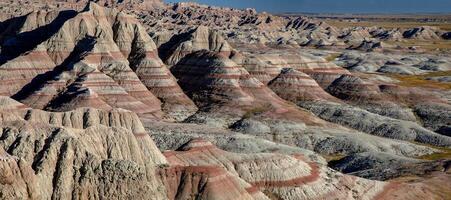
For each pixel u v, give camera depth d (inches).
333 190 3110.2
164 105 5393.7
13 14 7608.3
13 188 2113.7
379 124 5103.3
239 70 5866.1
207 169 2709.2
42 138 2485.2
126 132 2805.1
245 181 2901.1
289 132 4677.7
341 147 4377.5
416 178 3503.9
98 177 2390.5
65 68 5629.9
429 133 4862.2
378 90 6171.3
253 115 5073.8
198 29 6668.3
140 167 2480.3
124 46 6205.7
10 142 2476.6
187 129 4338.1
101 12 6422.2
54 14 6756.9
